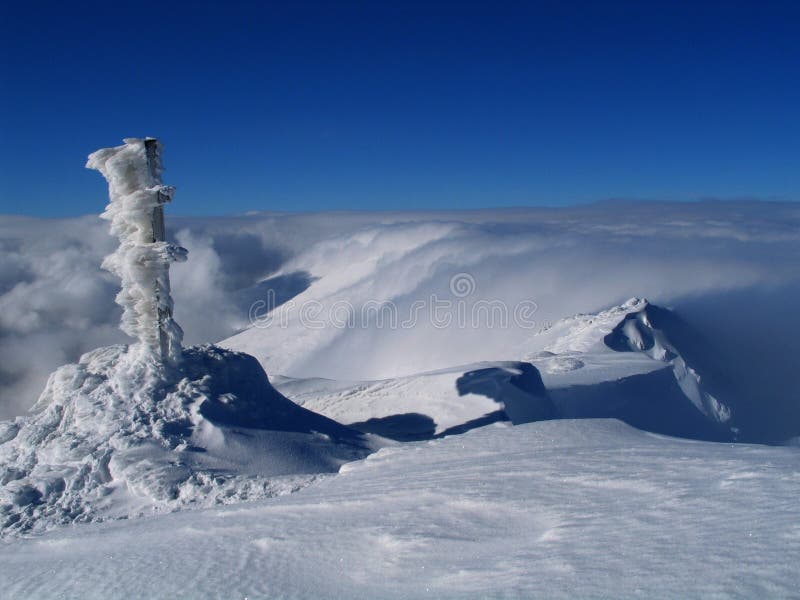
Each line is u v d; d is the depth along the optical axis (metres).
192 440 12.63
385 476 8.49
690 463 6.80
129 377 13.55
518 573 4.56
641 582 4.01
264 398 14.67
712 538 4.52
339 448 13.95
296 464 12.69
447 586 4.62
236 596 5.08
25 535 9.96
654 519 5.23
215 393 13.78
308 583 5.18
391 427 17.19
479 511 6.27
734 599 3.56
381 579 5.04
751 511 4.98
